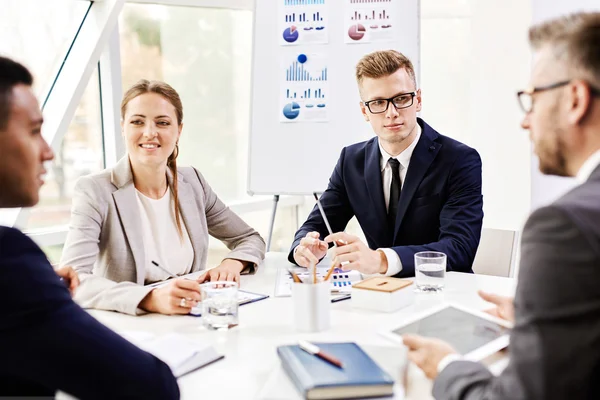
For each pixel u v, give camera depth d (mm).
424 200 2025
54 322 780
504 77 3346
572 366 701
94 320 843
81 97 2604
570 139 842
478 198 1986
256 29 2855
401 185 2078
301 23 2799
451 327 1212
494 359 1058
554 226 745
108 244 1776
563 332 710
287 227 3809
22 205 883
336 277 1696
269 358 1117
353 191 2170
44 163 933
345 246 1658
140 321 1364
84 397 802
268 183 2883
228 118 3408
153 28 3006
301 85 2816
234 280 1664
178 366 1043
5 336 748
